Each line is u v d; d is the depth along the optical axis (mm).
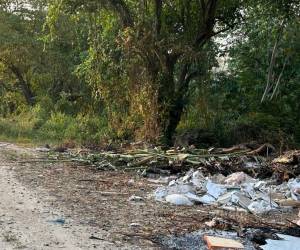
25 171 12273
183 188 10242
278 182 11680
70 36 31766
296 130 20953
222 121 20469
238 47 23656
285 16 19172
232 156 13555
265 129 19359
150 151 14211
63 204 8867
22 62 33406
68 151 16453
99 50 19766
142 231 7371
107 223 7727
